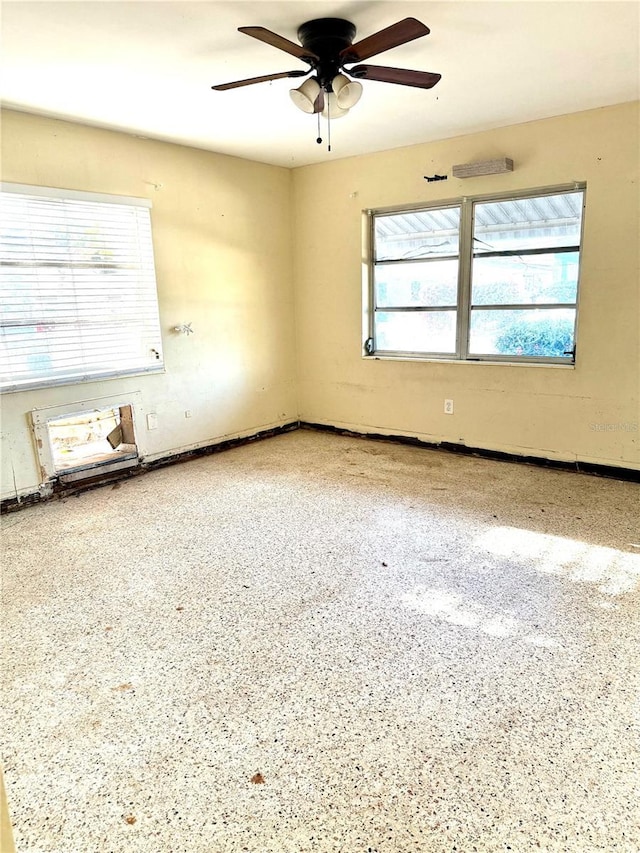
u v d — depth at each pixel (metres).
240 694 1.89
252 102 3.32
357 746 1.65
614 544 2.93
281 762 1.60
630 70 2.95
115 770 1.59
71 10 2.20
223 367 4.93
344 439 5.35
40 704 1.86
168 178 4.25
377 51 2.25
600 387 3.91
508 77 3.03
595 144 3.64
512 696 1.84
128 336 4.16
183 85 3.03
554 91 3.26
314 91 2.48
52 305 3.68
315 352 5.57
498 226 4.25
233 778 1.55
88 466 3.98
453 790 1.50
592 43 2.61
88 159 3.73
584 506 3.46
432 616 2.31
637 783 1.50
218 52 2.64
